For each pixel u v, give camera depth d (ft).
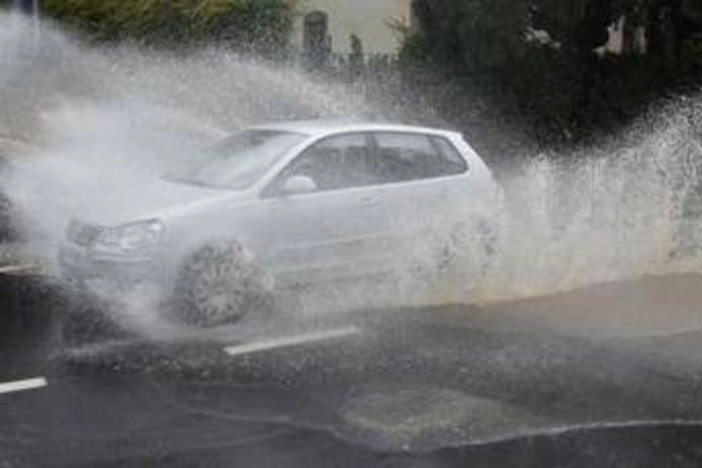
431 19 103.71
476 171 66.23
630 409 42.45
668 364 48.73
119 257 53.83
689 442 38.88
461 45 99.76
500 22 94.02
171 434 39.01
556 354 50.21
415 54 105.91
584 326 55.31
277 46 117.70
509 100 101.91
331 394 43.98
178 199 56.03
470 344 51.88
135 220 54.19
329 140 60.64
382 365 48.32
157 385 45.01
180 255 54.19
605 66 105.81
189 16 118.21
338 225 59.36
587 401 43.45
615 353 50.39
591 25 101.35
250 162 59.21
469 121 103.04
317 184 59.31
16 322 55.01
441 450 37.58
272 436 38.88
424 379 46.16
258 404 42.57
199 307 54.34
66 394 43.65
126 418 40.73
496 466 36.19
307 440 38.50
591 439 39.01
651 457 37.35
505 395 44.06
